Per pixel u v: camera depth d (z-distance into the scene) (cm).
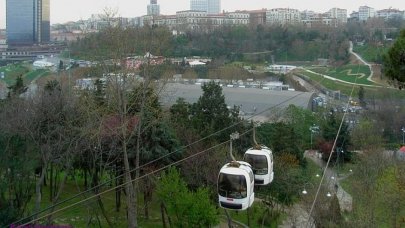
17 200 3931
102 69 4419
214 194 4328
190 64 13375
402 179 4141
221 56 15275
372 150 5722
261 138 5578
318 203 4075
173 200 3891
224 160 4356
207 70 12762
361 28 18225
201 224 3916
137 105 4362
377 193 4269
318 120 8156
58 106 4028
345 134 7231
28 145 3888
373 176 4659
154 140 4300
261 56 15312
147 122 4250
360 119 8344
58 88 4706
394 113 8388
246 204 2462
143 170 4319
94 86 5334
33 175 4591
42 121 3900
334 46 15188
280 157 5162
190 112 5681
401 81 2784
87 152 4394
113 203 4862
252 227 4700
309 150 7638
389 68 2795
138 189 4247
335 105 9512
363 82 11281
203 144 4688
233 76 12362
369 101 9531
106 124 4028
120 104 3994
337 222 3991
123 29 4953
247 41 16162
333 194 4378
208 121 5412
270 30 17000
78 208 4556
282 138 5744
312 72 13225
